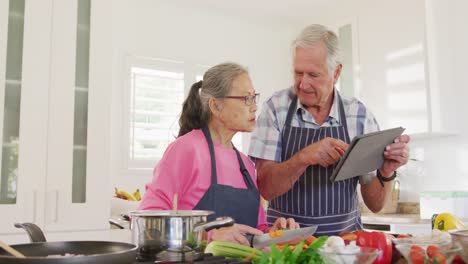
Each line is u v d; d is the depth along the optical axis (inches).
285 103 68.2
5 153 91.0
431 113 123.3
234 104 55.6
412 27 127.3
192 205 52.6
